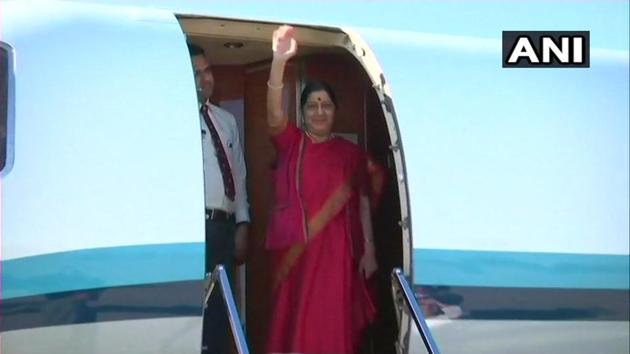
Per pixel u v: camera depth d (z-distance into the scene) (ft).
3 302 18.67
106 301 19.29
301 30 22.94
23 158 19.24
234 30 22.70
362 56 23.36
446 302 22.47
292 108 24.04
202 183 20.26
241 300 23.84
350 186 23.75
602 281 24.44
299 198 23.39
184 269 19.88
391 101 22.89
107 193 19.61
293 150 23.62
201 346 19.94
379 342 23.65
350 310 23.54
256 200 24.29
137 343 19.47
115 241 19.49
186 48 21.04
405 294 22.00
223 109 24.23
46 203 19.19
